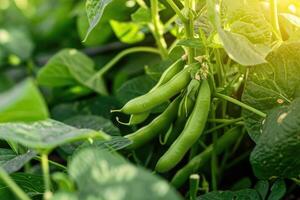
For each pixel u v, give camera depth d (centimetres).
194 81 73
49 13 157
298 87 74
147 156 87
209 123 84
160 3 91
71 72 104
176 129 78
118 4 97
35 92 52
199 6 80
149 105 73
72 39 141
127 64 112
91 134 61
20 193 58
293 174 70
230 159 94
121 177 53
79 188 55
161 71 86
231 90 82
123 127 92
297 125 69
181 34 82
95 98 107
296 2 80
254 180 93
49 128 63
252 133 74
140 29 102
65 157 93
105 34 109
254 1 76
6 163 70
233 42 69
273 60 75
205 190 83
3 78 136
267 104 75
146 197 51
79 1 139
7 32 141
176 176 82
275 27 75
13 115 55
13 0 163
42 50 149
